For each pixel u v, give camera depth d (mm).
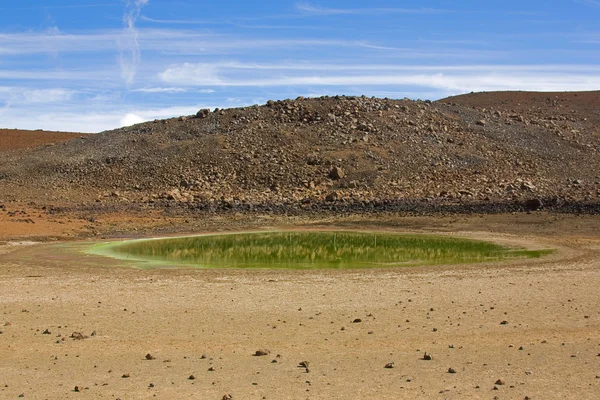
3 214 41562
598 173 53906
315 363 11812
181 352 12609
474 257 26891
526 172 53781
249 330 14320
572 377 10852
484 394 10047
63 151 63250
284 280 21047
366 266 24500
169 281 20953
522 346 12828
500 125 66875
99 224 39656
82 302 17469
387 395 10031
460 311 16094
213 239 35094
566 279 20734
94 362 11977
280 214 44531
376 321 15094
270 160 55000
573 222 38094
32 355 12438
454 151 57531
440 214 42688
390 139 58938
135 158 57438
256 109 66250
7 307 16859
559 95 95250
